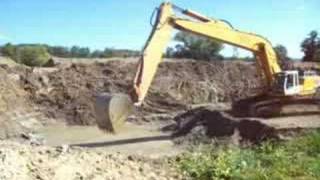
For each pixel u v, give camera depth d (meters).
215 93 38.31
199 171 11.59
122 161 11.73
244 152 14.03
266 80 25.28
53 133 26.80
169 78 38.91
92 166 10.70
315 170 12.68
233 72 42.41
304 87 24.97
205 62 43.03
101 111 17.25
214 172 11.48
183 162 12.36
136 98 19.59
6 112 27.81
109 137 25.27
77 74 36.88
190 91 37.66
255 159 13.33
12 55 46.81
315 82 25.34
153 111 32.50
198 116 26.34
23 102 31.12
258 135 21.34
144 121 29.80
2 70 32.62
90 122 29.48
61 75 35.91
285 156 13.93
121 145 23.16
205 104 33.91
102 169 10.70
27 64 46.16
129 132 26.56
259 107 24.67
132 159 12.52
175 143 23.34
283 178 11.97
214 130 23.95
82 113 30.22
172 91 37.00
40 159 10.23
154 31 20.58
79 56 59.47
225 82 40.94
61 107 31.55
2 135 24.59
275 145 17.80
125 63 40.91
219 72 41.94
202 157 12.84
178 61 43.34
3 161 9.57
